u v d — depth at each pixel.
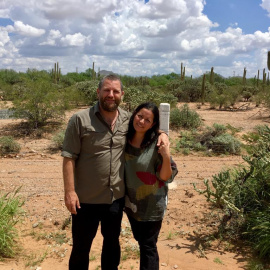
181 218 5.03
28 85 13.32
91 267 3.66
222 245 4.26
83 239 2.95
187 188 6.43
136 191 2.94
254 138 5.61
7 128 12.96
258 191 4.68
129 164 2.94
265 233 4.02
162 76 79.88
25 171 7.69
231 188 4.38
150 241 3.00
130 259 3.89
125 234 4.48
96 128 2.77
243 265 3.80
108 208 2.87
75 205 2.80
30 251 4.00
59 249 4.08
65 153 2.79
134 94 14.95
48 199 5.77
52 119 14.52
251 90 29.98
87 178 2.82
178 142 10.91
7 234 4.05
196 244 4.28
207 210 5.29
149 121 2.83
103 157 2.79
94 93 19.92
